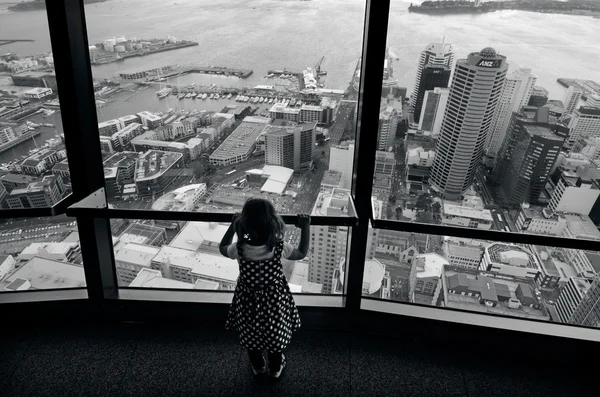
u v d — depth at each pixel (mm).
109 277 2629
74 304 2600
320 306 2564
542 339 2396
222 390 2189
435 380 2291
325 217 2238
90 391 2172
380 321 2555
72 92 2131
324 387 2223
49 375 2264
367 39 1999
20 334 2547
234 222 1829
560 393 2234
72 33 2066
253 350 2078
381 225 2240
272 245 1778
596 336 2383
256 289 1838
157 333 2574
